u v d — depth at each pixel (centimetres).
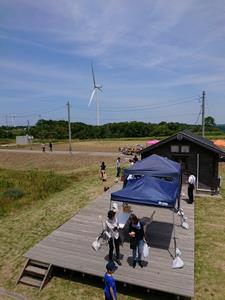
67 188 2306
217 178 2014
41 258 1030
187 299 866
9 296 910
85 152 5322
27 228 1437
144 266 984
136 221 973
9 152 5675
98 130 11388
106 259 1031
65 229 1295
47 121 13275
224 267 1038
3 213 1698
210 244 1216
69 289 940
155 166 1420
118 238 996
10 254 1172
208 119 11400
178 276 926
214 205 1766
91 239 1192
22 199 1973
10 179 2597
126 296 897
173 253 1074
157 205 1062
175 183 1252
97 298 892
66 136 11212
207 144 2005
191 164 2078
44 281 957
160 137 9100
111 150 5716
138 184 1166
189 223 1388
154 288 860
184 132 2178
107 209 1584
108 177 2645
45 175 2803
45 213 1653
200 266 1045
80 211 1552
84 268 969
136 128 11175
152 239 1194
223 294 890
